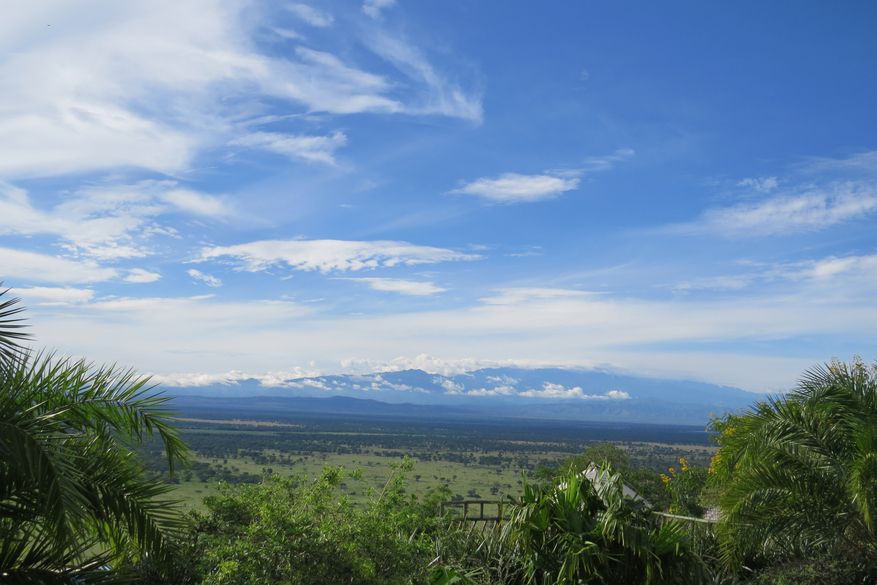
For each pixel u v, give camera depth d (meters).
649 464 73.94
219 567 4.34
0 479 3.41
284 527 4.70
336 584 4.76
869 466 5.62
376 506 6.29
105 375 4.16
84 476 3.56
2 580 3.25
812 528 6.24
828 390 6.65
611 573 5.84
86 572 3.57
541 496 6.33
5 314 3.59
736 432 7.07
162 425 4.29
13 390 3.45
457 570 6.04
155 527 3.97
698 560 5.98
